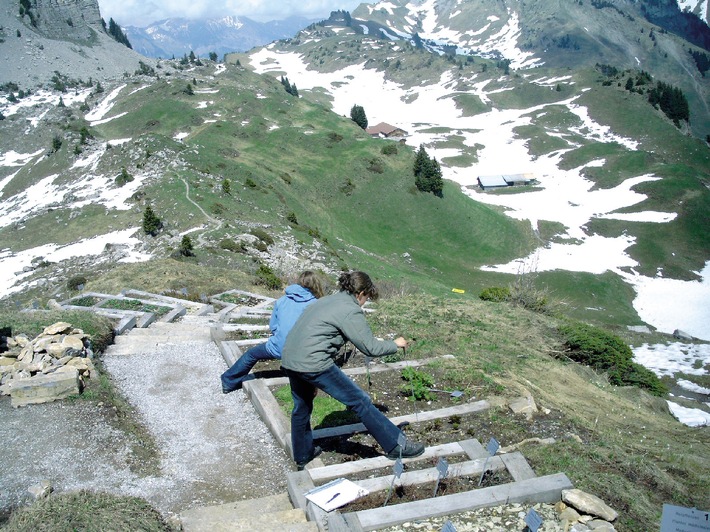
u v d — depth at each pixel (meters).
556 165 130.50
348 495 5.83
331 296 6.06
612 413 11.09
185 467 7.11
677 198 100.12
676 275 79.94
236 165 88.06
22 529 4.86
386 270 68.12
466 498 5.77
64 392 8.47
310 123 128.50
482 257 83.12
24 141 139.38
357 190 93.81
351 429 7.59
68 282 47.06
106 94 156.25
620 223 94.44
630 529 5.50
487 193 117.00
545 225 94.38
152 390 9.47
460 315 16.47
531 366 12.25
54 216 71.12
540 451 7.05
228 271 29.11
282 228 65.69
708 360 39.16
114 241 59.97
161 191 69.62
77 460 7.02
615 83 175.88
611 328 51.78
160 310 14.88
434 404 8.60
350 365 10.13
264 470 7.07
